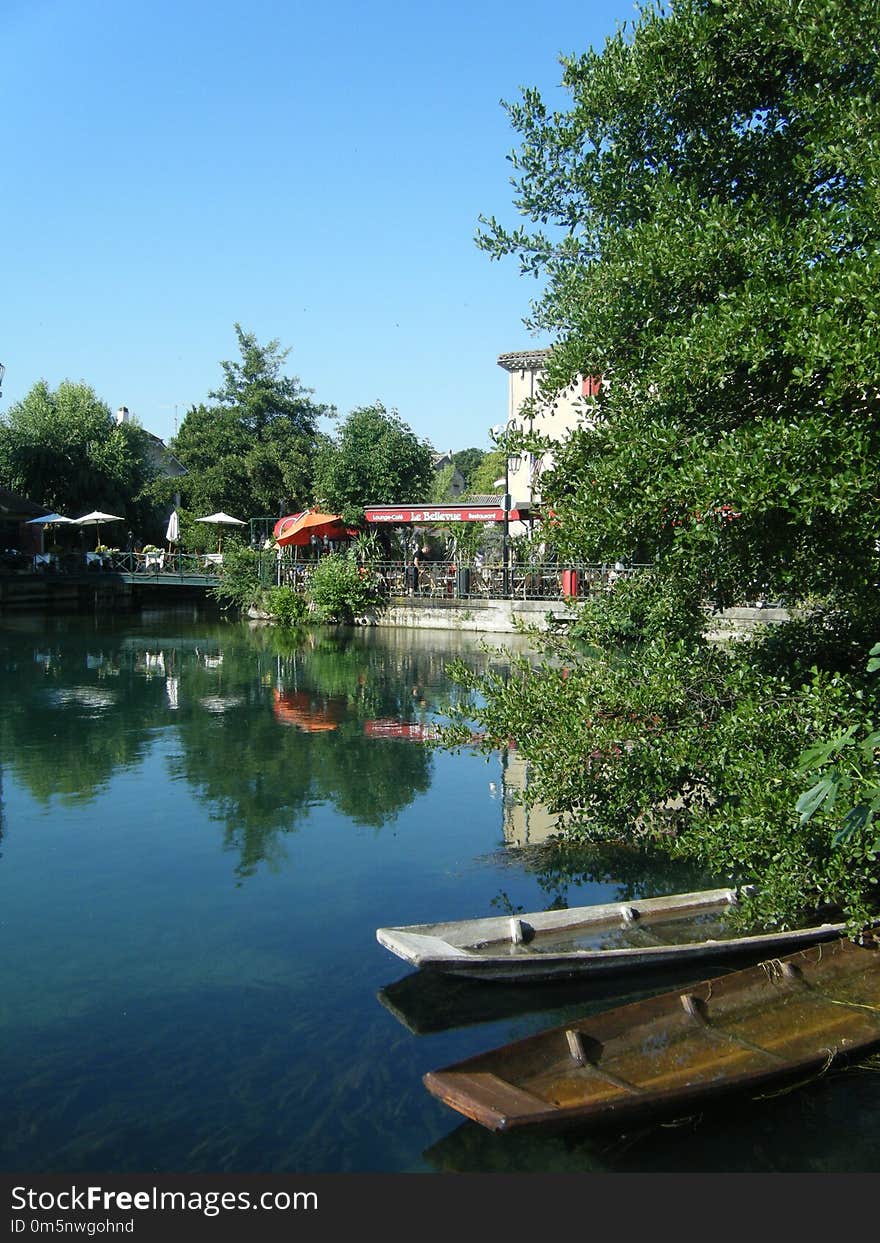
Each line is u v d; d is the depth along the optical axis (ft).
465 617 95.30
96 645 82.58
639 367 24.43
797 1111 15.64
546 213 28.27
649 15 25.57
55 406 151.43
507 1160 14.52
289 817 32.40
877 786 17.47
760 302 20.27
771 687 23.80
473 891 25.59
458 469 300.40
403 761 40.40
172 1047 17.53
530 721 26.96
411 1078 16.49
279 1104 15.74
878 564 21.38
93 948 21.84
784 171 25.49
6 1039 17.80
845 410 19.48
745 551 22.90
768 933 21.13
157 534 158.92
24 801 34.01
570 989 19.38
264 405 148.87
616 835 26.55
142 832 30.60
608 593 30.55
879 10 20.58
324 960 21.26
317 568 104.58
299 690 58.65
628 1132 15.23
